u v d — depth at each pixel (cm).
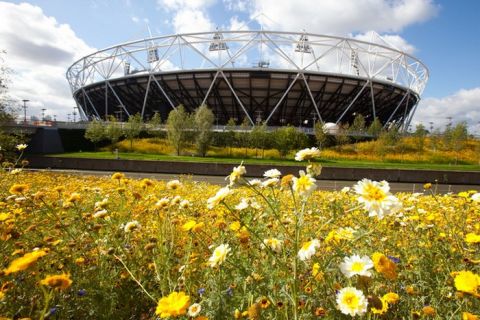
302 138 4669
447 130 4847
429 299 200
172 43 7375
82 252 242
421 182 2447
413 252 250
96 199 456
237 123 8538
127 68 8119
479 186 2189
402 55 7869
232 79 6994
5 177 532
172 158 3878
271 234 244
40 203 350
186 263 196
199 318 131
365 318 148
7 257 214
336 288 168
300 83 7031
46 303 133
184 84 7281
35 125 5388
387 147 4469
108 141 5444
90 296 195
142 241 269
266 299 151
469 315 128
